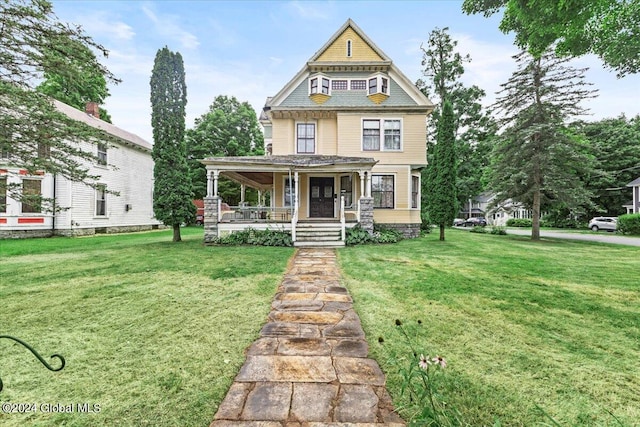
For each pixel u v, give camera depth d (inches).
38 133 224.2
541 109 577.9
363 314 158.9
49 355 114.7
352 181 556.7
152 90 487.8
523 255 362.3
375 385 95.6
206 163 453.1
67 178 258.5
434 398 87.0
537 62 574.6
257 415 81.4
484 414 82.5
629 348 123.2
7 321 148.6
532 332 137.5
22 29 198.5
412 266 280.8
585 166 588.7
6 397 89.5
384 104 575.8
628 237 709.3
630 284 221.9
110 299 183.2
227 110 1375.5
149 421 79.7
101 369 105.0
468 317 154.9
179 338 130.0
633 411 85.3
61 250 390.9
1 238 537.6
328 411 82.9
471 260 317.1
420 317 154.6
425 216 672.4
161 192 488.4
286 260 308.3
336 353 117.1
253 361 110.7
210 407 85.0
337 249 397.4
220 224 454.3
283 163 456.1
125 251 375.9
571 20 195.9
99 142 271.7
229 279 231.6
